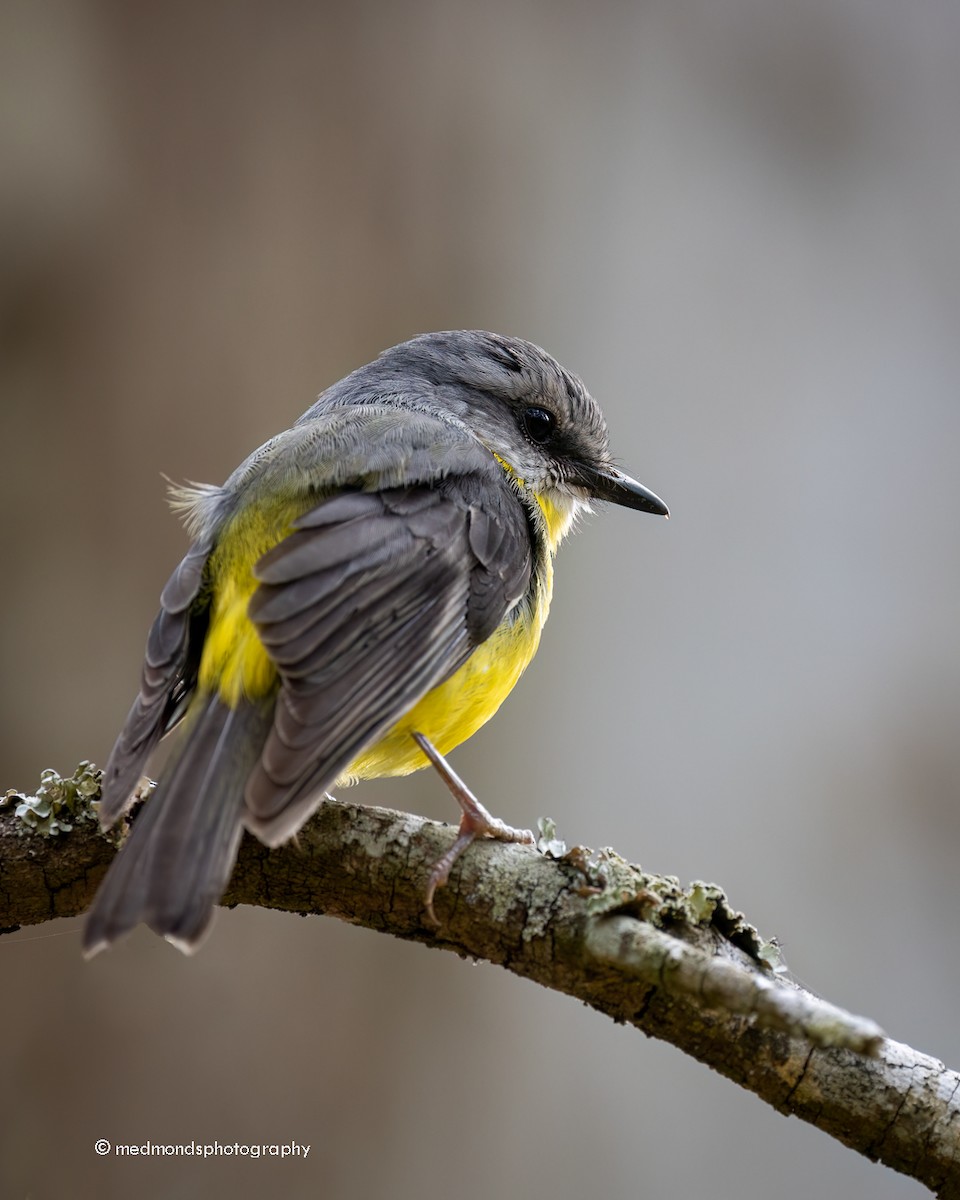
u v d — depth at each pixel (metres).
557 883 6.05
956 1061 11.56
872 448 12.92
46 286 11.43
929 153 13.45
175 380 11.51
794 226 13.27
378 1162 10.82
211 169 11.77
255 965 10.89
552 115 12.71
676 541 12.62
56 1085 10.45
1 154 11.42
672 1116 11.30
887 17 13.57
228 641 6.55
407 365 9.08
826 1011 4.73
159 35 11.72
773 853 12.10
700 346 12.95
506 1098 11.14
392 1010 11.07
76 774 6.60
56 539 11.23
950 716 12.31
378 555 6.84
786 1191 11.22
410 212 12.28
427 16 12.33
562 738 12.20
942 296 13.27
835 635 12.53
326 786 6.09
